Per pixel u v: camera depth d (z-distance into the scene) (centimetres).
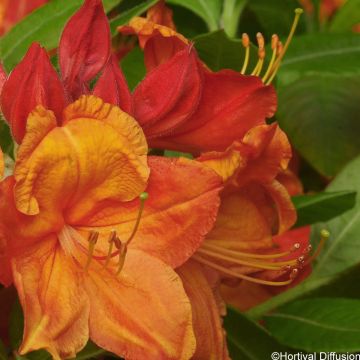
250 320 52
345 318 51
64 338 44
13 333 47
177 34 49
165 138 48
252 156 47
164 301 45
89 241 45
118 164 45
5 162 45
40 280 45
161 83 47
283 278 52
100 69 46
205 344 48
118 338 45
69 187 45
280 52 50
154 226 46
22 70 45
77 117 44
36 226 45
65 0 53
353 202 54
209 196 45
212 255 49
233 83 47
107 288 45
